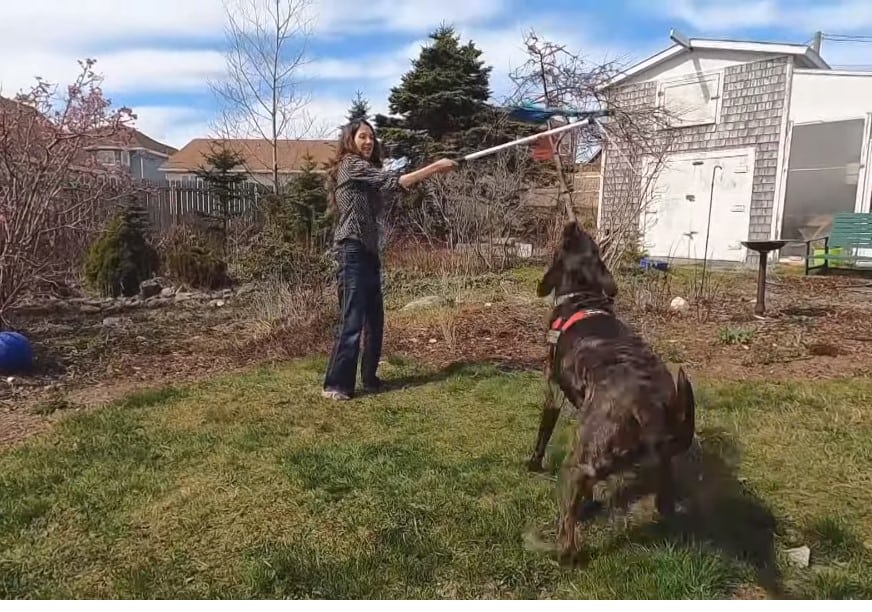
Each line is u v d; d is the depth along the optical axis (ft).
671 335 21.45
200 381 17.16
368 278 15.60
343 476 11.13
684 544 8.82
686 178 48.91
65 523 9.68
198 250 35.01
